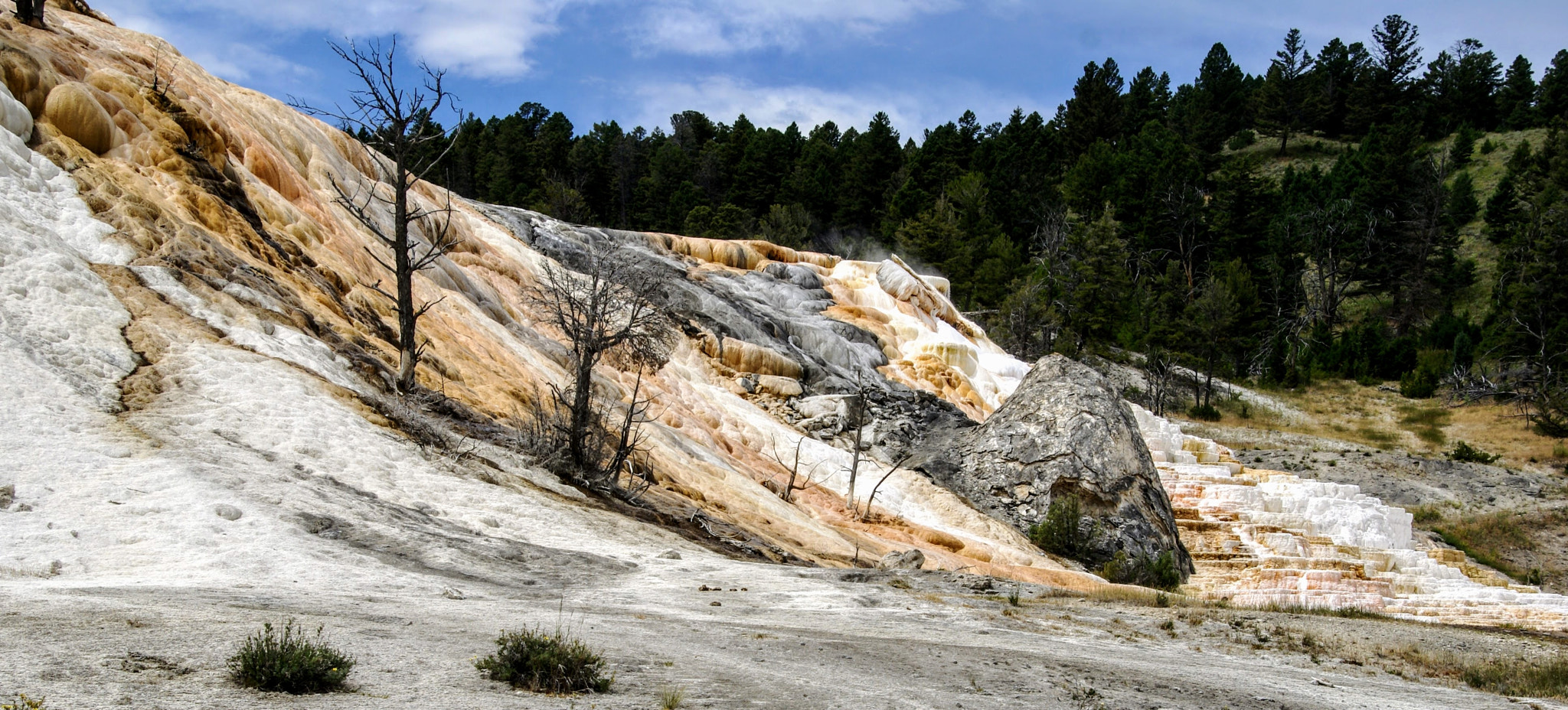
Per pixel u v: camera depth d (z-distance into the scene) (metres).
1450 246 100.50
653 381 35.72
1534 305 80.31
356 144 36.78
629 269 34.97
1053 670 10.13
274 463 16.11
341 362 21.66
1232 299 81.31
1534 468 61.62
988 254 88.44
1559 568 47.59
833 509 31.69
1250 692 10.01
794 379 42.50
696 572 16.25
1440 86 158.25
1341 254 100.19
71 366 16.78
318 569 11.96
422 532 14.98
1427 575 36.72
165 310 19.86
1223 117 144.88
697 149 140.12
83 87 23.41
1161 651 12.78
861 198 104.19
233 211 24.84
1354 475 57.75
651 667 8.23
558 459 21.89
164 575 10.86
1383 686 11.41
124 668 6.40
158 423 16.06
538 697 6.87
